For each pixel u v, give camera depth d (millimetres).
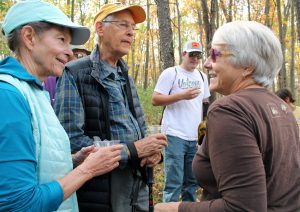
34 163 1513
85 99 2586
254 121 1577
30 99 1601
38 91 1731
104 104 2621
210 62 1915
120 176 2604
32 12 1706
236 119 1557
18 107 1483
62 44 1803
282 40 16156
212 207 1591
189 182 4797
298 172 1753
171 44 6914
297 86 34000
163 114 4809
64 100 2545
